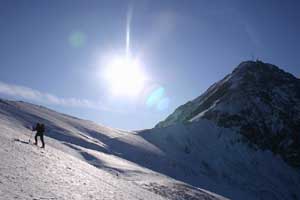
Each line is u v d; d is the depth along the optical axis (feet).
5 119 200.23
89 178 76.59
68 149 176.86
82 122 347.15
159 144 361.71
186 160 336.70
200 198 166.40
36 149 88.28
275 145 446.60
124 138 327.06
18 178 48.55
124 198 69.67
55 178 59.88
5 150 66.28
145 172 193.77
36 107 331.98
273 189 345.51
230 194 280.31
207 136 420.36
